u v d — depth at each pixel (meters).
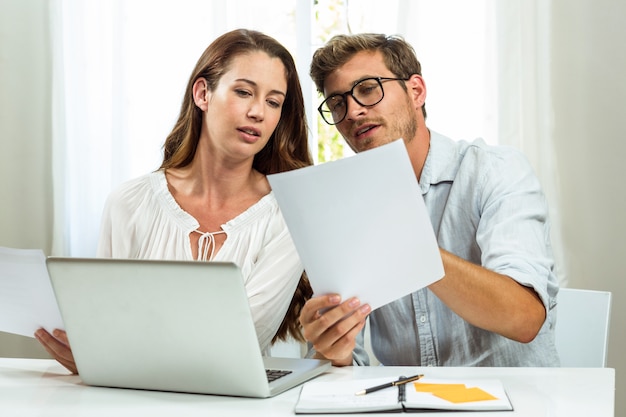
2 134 2.74
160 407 1.09
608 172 2.49
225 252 1.77
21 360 1.50
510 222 1.59
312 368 1.31
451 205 1.75
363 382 1.16
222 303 1.09
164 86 2.71
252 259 1.77
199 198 1.84
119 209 1.84
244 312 1.09
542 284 1.45
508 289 1.39
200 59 1.84
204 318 1.11
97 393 1.20
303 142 1.92
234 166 1.81
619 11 2.47
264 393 1.13
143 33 2.71
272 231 1.81
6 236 2.75
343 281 1.19
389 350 1.80
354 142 1.77
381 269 1.17
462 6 2.56
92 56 2.75
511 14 2.52
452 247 1.75
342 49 1.74
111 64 2.74
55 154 2.72
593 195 2.50
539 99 2.51
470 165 1.75
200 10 2.71
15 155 2.74
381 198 1.12
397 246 1.15
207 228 1.82
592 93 2.49
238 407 1.08
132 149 2.72
